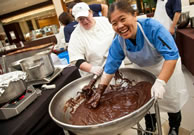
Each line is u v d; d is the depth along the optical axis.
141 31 0.95
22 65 1.24
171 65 0.88
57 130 1.12
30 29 6.90
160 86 0.86
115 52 1.11
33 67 1.21
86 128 0.65
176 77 1.26
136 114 0.67
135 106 0.98
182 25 2.76
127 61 3.17
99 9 2.27
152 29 0.93
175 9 2.32
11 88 0.93
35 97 1.06
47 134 1.00
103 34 1.57
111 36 1.58
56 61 2.09
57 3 5.02
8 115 0.88
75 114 1.03
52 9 6.09
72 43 1.55
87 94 1.13
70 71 1.53
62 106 0.99
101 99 1.13
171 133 1.44
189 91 2.15
